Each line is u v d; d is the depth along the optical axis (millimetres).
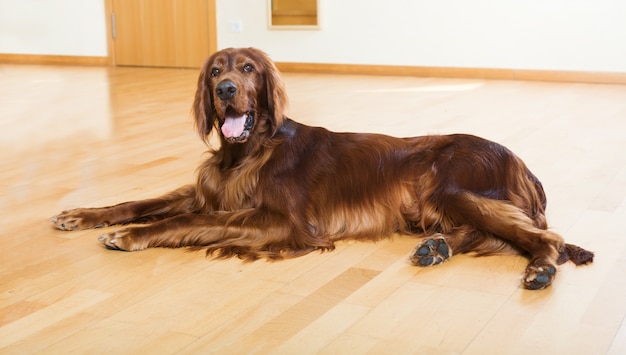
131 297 2223
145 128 5234
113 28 9727
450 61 8281
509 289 2270
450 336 1951
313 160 2732
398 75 8523
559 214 3078
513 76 7996
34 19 10023
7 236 2814
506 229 2514
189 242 2643
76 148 4566
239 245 2596
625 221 2986
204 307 2148
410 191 2748
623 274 2395
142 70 9250
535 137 4781
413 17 8344
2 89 7414
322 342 1919
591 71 7672
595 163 4047
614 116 5598
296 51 9016
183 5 9375
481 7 8008
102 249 2643
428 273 2410
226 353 1858
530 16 7816
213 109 2736
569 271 2418
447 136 2807
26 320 2064
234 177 2705
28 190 3549
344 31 8727
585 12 7586
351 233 2738
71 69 9375
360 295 2236
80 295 2240
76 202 3320
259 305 2162
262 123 2701
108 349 1885
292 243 2609
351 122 5359
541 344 1903
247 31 9188
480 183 2641
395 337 1947
